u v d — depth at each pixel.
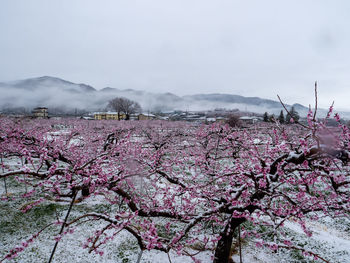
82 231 10.77
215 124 14.73
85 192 13.67
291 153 5.65
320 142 4.63
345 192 6.86
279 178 6.04
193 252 9.22
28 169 5.02
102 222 11.55
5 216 11.65
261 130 13.24
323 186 10.86
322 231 11.40
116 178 6.64
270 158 6.75
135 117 102.81
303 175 6.28
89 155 13.57
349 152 4.23
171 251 9.45
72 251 9.35
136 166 8.20
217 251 7.75
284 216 6.38
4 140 10.19
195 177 9.02
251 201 6.73
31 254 9.06
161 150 11.82
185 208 7.41
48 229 10.88
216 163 9.66
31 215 11.88
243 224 11.12
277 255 9.27
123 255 9.25
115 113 103.81
